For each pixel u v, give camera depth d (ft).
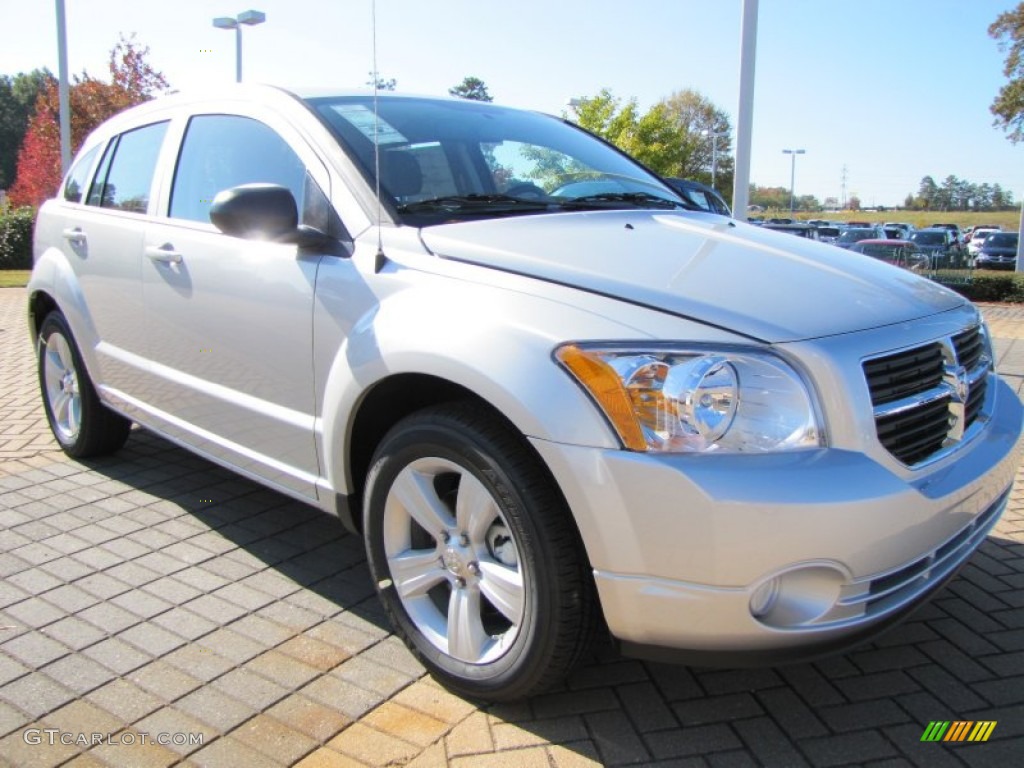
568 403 7.02
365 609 10.36
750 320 7.27
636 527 6.82
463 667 8.28
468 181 10.50
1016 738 7.85
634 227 9.93
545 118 13.67
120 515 13.16
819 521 6.65
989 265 115.34
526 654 7.62
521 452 7.48
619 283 7.71
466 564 8.21
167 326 11.75
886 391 7.44
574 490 6.98
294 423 9.77
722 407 6.83
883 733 7.94
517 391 7.20
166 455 16.08
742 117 29.86
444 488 8.77
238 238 10.52
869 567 6.98
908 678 8.84
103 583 10.94
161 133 12.85
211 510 13.41
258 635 9.71
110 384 13.64
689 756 7.63
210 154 11.60
